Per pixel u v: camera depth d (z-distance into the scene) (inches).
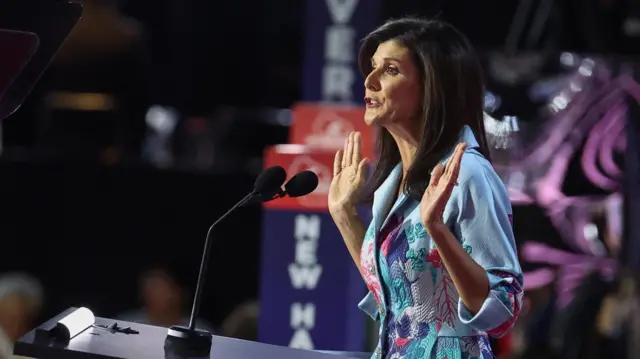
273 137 809.5
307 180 345.7
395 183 344.8
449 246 294.2
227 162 778.2
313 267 571.5
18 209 741.9
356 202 362.9
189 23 917.8
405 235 325.4
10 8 265.3
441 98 322.7
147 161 754.8
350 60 574.2
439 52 324.5
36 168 738.8
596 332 652.1
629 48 746.8
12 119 830.5
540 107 659.4
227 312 739.4
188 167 737.0
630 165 650.2
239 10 921.5
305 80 580.4
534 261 655.1
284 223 573.0
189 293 736.3
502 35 825.5
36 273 746.2
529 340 653.3
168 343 312.7
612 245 650.2
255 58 926.4
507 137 656.4
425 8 818.8
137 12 938.1
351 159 370.3
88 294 745.6
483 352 321.1
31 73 277.4
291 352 327.0
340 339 569.0
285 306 574.6
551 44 749.9
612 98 656.4
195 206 737.0
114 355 294.0
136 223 740.7
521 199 652.7
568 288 652.7
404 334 327.6
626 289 649.0
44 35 272.4
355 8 572.4
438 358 318.3
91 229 743.1
